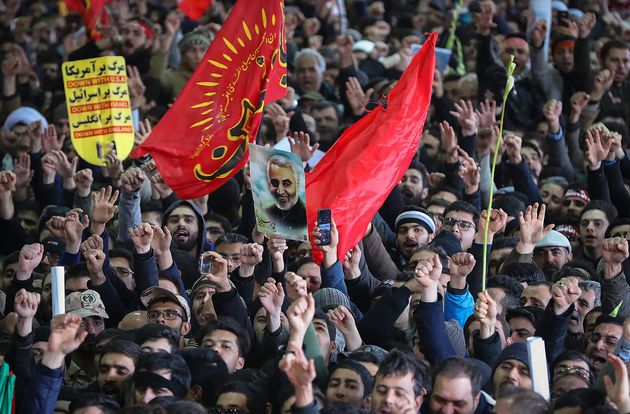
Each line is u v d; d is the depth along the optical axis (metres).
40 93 47.22
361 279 29.83
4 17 56.72
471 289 29.97
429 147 40.09
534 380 22.11
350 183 28.55
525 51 42.31
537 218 30.28
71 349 23.27
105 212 30.53
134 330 25.81
